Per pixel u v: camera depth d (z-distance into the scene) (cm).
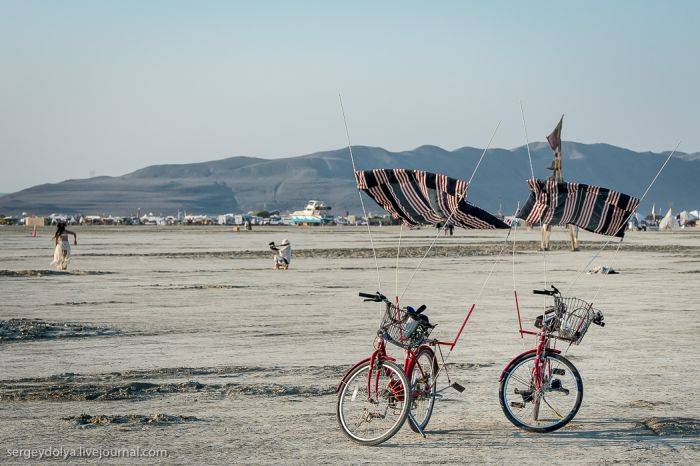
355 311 2130
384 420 878
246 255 5250
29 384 1162
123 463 780
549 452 833
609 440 879
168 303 2338
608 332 1717
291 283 3083
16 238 8906
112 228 15438
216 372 1258
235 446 845
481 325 1828
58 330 1733
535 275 3484
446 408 1032
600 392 1119
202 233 11469
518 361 934
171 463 782
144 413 988
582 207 959
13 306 2242
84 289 2802
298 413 994
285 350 1476
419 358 911
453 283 3066
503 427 938
